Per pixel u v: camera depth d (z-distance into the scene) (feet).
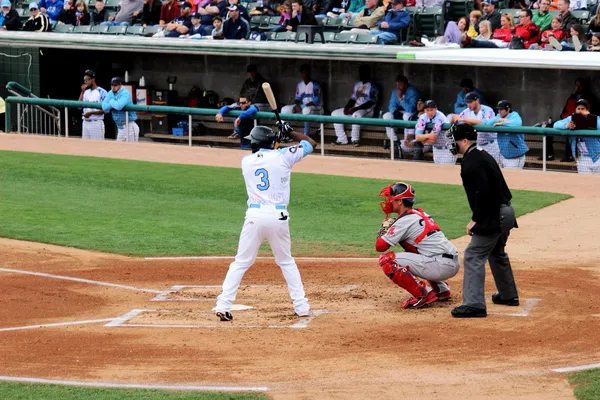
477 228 74.69
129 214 121.80
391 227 78.59
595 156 143.84
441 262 77.97
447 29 170.71
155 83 202.80
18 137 182.80
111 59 204.85
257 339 70.64
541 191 133.28
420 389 59.98
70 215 120.47
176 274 93.35
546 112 163.22
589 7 169.48
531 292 84.02
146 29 194.90
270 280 91.45
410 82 174.19
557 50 155.53
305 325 74.28
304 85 179.83
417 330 72.23
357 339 70.13
